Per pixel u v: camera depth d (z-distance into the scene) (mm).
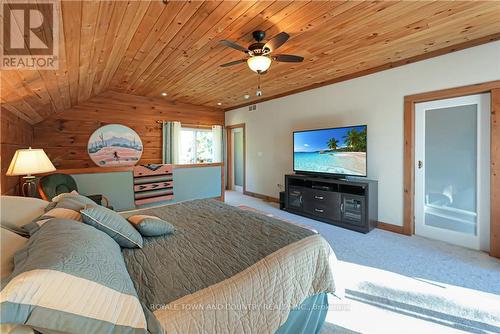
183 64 3389
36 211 1680
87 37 2100
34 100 2959
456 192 3029
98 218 1354
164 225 1636
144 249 1423
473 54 2760
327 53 3084
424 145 3287
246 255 1359
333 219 3838
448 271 2367
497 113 2619
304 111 4797
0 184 2438
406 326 1663
